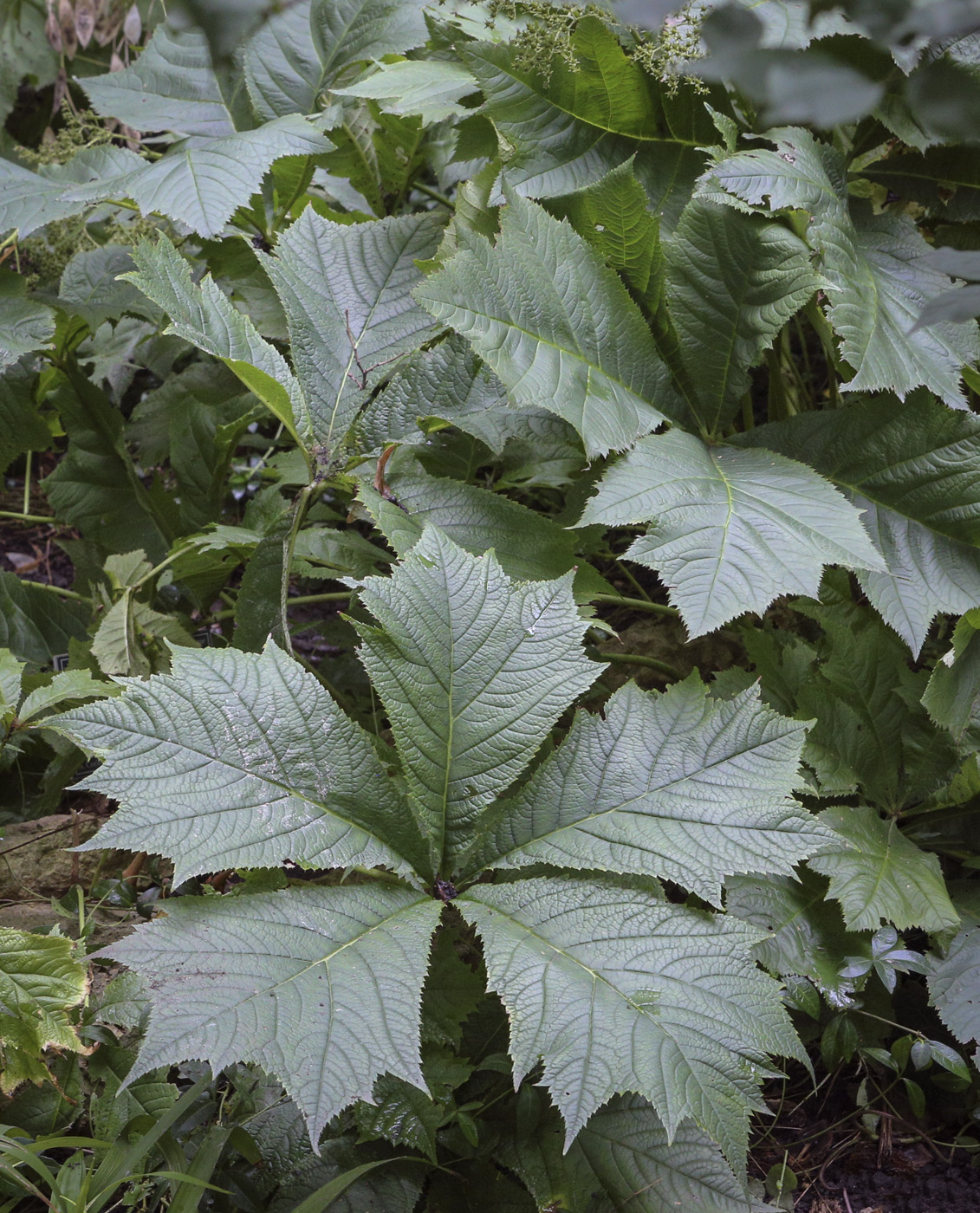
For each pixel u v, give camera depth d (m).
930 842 1.55
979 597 1.48
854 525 1.43
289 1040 1.24
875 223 1.58
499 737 1.38
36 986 1.35
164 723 1.33
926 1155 1.47
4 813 1.68
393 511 1.48
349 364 1.55
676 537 1.42
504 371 1.44
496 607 1.39
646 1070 1.26
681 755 1.38
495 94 1.56
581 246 1.52
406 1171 1.38
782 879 1.49
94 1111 1.38
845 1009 1.46
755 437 1.55
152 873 1.56
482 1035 1.45
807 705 1.54
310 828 1.33
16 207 1.61
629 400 1.50
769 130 1.54
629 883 1.37
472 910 1.34
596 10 1.53
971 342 1.51
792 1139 1.49
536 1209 1.37
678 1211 1.34
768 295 1.51
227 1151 1.38
